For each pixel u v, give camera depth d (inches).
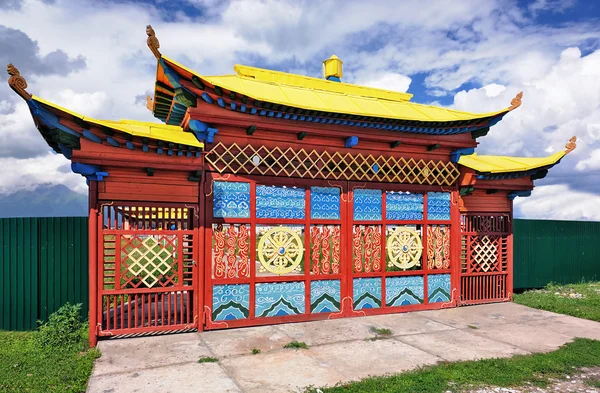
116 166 257.6
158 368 219.5
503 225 408.5
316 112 296.2
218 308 291.3
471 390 196.7
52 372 211.6
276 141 310.2
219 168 292.4
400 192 354.9
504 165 392.5
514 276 484.7
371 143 338.6
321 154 322.7
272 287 308.0
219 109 282.8
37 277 309.0
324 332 288.0
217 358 235.5
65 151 262.5
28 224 310.0
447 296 370.9
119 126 263.9
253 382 202.7
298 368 222.1
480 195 391.2
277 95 316.8
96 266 260.1
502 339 280.1
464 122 342.3
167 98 330.0
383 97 396.8
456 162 372.2
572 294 462.6
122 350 246.5
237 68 347.9
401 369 222.1
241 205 300.2
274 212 309.4
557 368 223.3
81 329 280.5
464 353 249.6
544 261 507.8
